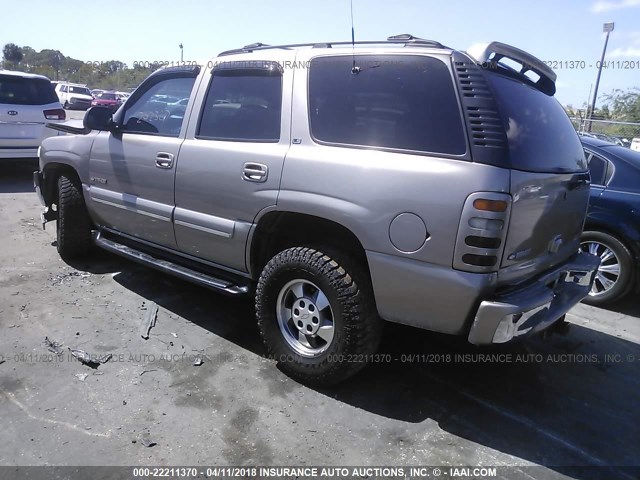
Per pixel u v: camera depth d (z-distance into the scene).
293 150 3.06
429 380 3.36
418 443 2.74
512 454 2.70
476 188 2.45
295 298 3.20
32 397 2.93
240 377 3.26
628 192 4.75
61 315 3.93
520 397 3.24
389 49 2.88
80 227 4.86
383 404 3.07
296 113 3.12
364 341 2.93
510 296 2.62
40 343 3.50
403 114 2.75
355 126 2.89
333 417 2.92
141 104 4.18
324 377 3.07
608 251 4.85
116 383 3.11
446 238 2.52
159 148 3.81
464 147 2.54
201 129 3.63
